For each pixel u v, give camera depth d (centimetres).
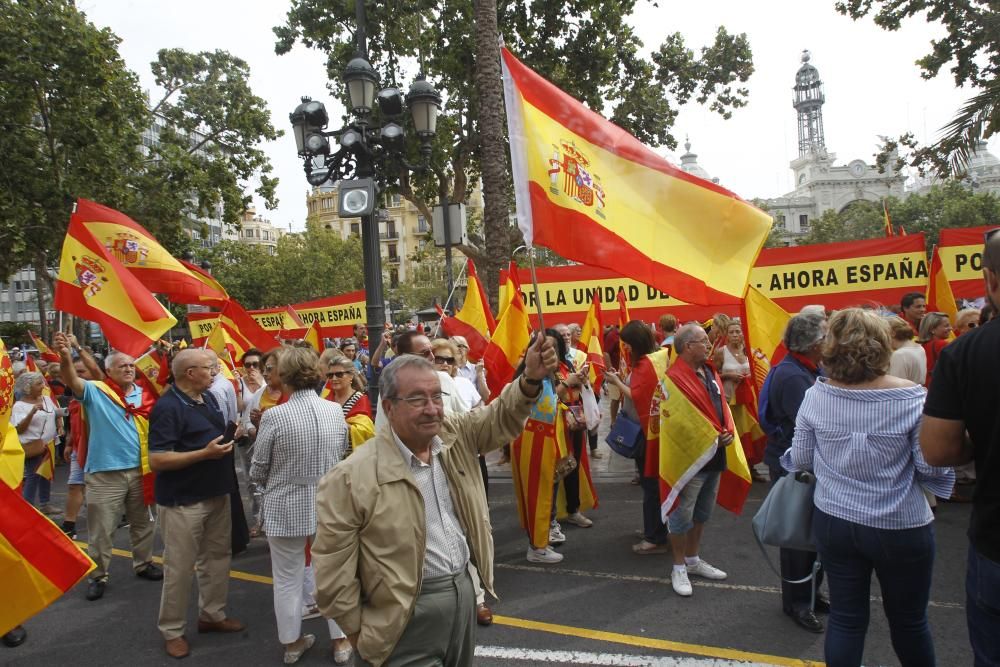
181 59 2209
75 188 1614
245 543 434
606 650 362
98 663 379
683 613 403
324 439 358
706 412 418
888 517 248
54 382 1017
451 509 237
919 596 255
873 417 253
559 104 304
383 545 215
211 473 390
